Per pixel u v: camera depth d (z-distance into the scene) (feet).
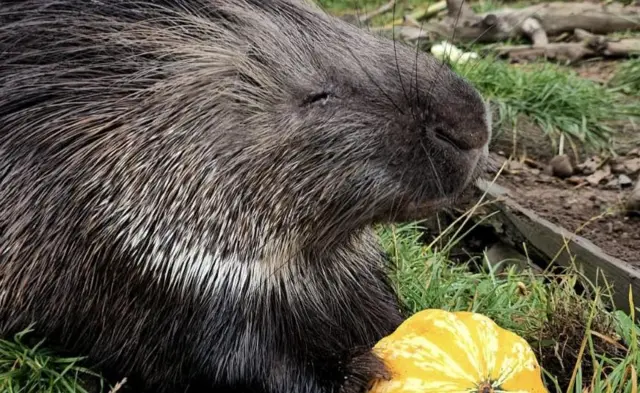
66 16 1.98
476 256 2.88
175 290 1.93
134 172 1.90
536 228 2.82
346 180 1.91
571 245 2.71
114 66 1.95
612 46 4.54
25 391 2.02
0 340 2.04
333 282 2.15
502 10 5.03
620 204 3.10
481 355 1.84
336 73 1.94
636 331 2.20
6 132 1.95
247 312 1.96
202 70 1.92
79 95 1.94
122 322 1.98
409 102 1.90
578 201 3.15
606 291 2.58
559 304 2.29
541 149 3.59
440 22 5.01
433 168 1.87
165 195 1.90
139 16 2.00
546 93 3.71
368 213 1.93
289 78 1.94
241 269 1.94
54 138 1.93
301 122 1.92
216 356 1.96
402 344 1.89
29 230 1.95
